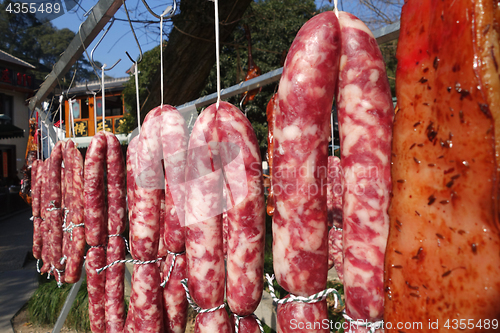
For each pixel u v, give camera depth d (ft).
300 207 2.96
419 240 2.33
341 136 3.00
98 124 57.00
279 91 3.05
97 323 7.95
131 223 5.84
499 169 1.96
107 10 7.20
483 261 2.03
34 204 14.47
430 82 2.35
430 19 2.35
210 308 4.36
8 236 34.73
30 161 21.65
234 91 6.99
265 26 31.65
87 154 7.70
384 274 2.58
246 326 4.18
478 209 2.06
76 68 10.33
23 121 63.62
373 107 2.83
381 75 2.90
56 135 16.17
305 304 3.16
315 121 2.90
